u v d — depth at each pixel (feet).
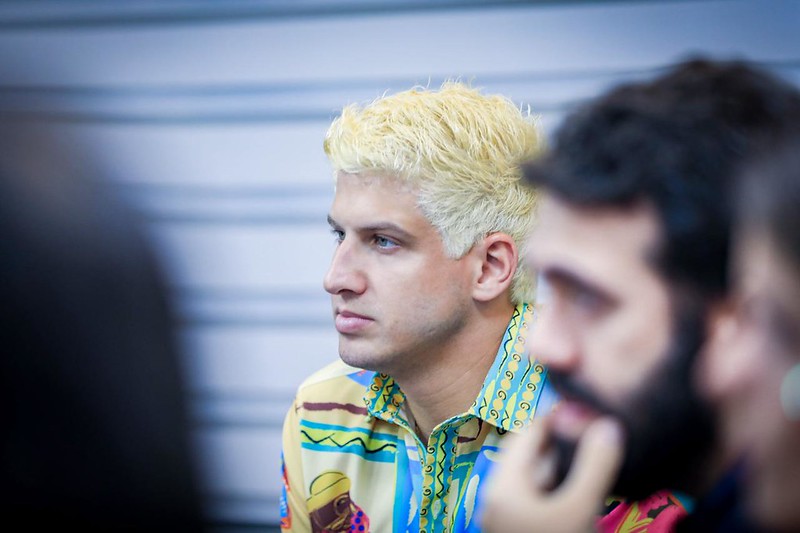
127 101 15.98
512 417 6.93
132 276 2.85
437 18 15.37
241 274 15.83
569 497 3.95
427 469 7.16
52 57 15.93
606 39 14.93
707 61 3.97
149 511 2.98
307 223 15.74
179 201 15.93
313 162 15.71
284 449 8.15
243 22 15.76
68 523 2.97
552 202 3.92
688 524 4.49
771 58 14.53
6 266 2.74
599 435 3.87
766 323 3.64
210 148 15.88
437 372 7.09
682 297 3.67
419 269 6.79
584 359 3.88
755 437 3.79
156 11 15.84
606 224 3.75
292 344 15.76
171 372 2.95
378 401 7.52
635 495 4.11
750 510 3.97
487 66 15.29
